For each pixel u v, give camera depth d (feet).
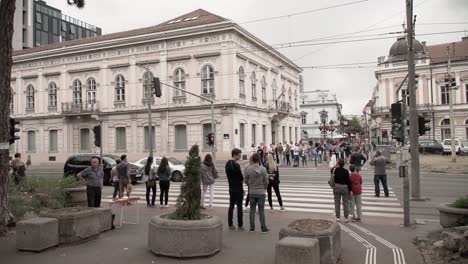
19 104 165.68
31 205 36.47
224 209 45.34
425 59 212.02
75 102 152.15
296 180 74.02
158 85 82.12
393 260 24.08
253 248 26.63
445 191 57.77
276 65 166.61
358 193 37.93
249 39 135.95
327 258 21.84
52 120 157.48
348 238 30.30
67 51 150.92
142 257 24.53
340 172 37.40
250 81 140.26
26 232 25.85
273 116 155.22
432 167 92.79
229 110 126.21
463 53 212.64
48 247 26.32
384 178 53.26
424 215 40.27
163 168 46.47
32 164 151.43
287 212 42.88
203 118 129.49
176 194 59.16
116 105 143.23
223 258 24.23
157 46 136.26
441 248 25.41
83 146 152.15
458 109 202.49
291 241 20.33
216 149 127.65
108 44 142.41
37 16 276.21
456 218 28.91
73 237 27.58
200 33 128.57
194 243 24.16
